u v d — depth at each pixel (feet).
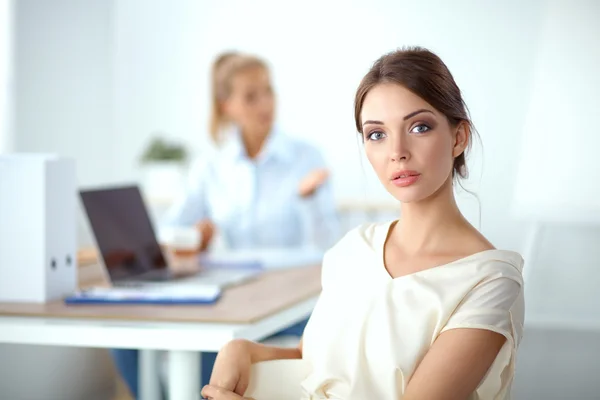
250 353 4.68
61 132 16.80
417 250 4.28
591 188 14.01
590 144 14.05
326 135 17.16
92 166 17.56
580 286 15.99
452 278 4.07
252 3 17.51
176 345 5.91
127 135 18.11
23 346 10.29
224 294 7.44
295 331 9.90
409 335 4.05
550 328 15.75
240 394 4.60
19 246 6.95
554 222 14.48
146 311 6.49
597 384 14.17
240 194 12.44
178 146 16.98
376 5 16.80
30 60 16.03
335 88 17.10
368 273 4.33
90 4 17.33
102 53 17.66
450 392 3.79
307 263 9.79
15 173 6.94
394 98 4.08
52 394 10.90
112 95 17.97
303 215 12.48
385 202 16.08
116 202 8.37
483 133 16.35
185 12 17.85
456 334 3.87
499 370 3.89
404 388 4.01
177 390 6.04
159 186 16.74
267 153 12.44
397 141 4.09
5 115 15.38
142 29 18.04
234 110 12.29
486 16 16.25
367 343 4.17
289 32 17.31
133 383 9.86
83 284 8.00
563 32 14.24
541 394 13.69
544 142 14.39
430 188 4.13
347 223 16.28
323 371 4.28
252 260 9.46
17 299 6.97
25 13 15.89
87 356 11.68
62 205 7.20
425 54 4.17
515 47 16.15
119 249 8.07
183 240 9.82
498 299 3.95
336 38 17.06
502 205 16.28
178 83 17.97
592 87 14.05
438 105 4.08
